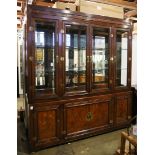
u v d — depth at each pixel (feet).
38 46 8.89
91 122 10.23
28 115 8.69
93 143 9.64
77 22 9.23
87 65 9.87
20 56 16.17
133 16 14.12
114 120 11.12
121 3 10.81
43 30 8.97
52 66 9.19
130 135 6.48
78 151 8.84
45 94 8.76
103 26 10.14
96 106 10.36
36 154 8.50
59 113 9.13
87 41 9.72
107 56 10.76
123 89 11.39
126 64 11.55
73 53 9.96
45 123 8.80
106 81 10.88
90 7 9.92
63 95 9.16
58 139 9.19
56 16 8.60
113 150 8.95
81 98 9.74
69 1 11.35
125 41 11.44
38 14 8.18
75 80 10.12
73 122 9.59
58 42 8.80
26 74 9.12
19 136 10.41
